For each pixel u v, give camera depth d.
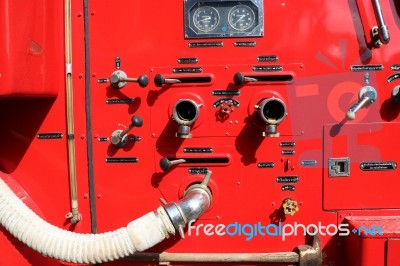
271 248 1.84
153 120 1.82
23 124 1.87
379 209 1.79
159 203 1.85
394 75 1.76
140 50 1.81
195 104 1.69
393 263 1.62
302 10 1.76
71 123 1.84
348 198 1.79
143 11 1.81
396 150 1.77
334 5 1.76
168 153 1.83
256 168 1.81
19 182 1.88
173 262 1.84
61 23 1.84
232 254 1.80
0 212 1.66
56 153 1.87
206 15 1.78
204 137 1.81
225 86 1.79
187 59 1.80
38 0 1.66
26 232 1.66
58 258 1.66
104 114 1.84
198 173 1.83
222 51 1.78
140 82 1.71
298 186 1.81
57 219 1.88
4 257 1.67
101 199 1.87
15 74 1.50
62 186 1.88
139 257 1.83
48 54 1.75
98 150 1.86
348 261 1.78
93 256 1.65
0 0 1.46
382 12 1.75
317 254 1.76
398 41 1.75
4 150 1.88
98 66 1.83
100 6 1.82
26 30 1.57
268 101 1.64
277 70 1.78
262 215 1.82
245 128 1.79
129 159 1.85
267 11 1.76
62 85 1.85
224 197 1.82
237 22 1.77
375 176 1.79
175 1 1.79
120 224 1.87
